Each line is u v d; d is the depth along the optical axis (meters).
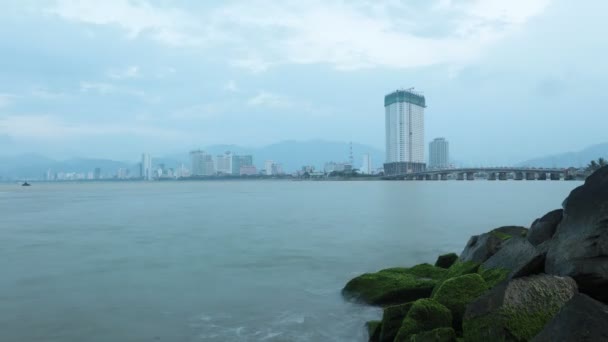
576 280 10.80
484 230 40.91
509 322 9.66
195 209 72.31
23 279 22.23
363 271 23.88
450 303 12.42
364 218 54.00
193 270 24.19
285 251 30.22
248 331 14.52
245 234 39.41
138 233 40.72
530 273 11.80
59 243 34.81
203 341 13.72
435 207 70.75
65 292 19.70
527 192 118.69
